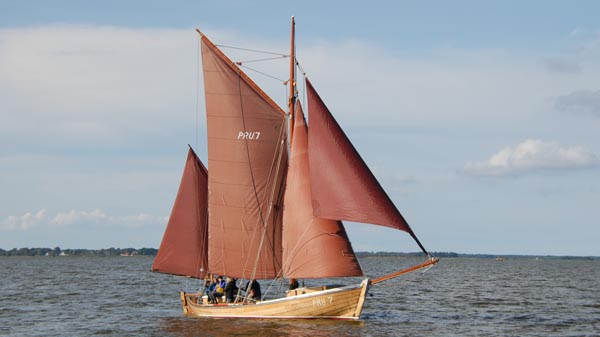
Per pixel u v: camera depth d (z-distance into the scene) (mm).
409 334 46594
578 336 47875
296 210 48625
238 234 52281
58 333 49062
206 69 52406
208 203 53062
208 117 52656
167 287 99938
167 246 57625
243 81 51625
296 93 50656
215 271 52812
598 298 81812
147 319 56219
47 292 88438
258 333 44531
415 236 45281
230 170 52281
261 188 51812
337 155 45906
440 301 74312
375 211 45031
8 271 168250
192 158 57812
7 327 52250
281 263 51375
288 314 48656
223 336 44062
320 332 44906
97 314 60688
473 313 61594
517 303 73000
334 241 47594
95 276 138250
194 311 55156
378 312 61469
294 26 50812
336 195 45625
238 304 50906
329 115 46375
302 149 48719
